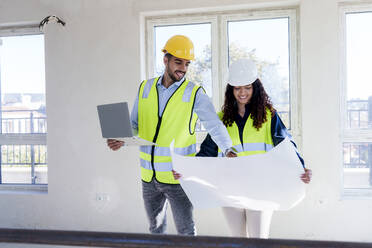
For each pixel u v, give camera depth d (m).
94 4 3.05
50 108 3.15
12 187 3.39
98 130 3.08
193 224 1.99
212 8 2.91
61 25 3.10
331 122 2.75
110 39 3.03
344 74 2.84
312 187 2.79
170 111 1.92
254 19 2.95
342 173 2.89
